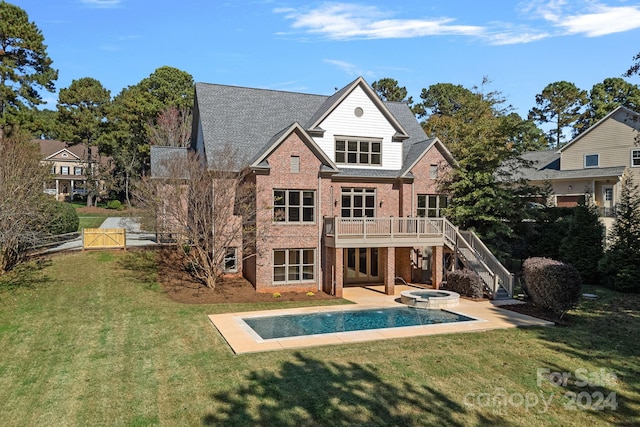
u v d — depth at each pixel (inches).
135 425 317.1
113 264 870.4
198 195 771.4
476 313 669.9
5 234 715.4
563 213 1094.4
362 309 700.0
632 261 863.1
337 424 317.4
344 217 830.5
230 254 893.2
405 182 952.3
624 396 372.8
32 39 1349.7
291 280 837.2
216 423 318.0
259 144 897.5
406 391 373.7
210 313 637.3
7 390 375.9
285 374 406.6
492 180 959.6
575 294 626.2
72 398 359.9
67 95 1868.8
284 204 826.2
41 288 716.0
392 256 838.5
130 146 2023.9
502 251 973.2
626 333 562.9
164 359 446.3
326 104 967.0
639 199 928.9
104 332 534.6
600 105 2364.7
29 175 776.3
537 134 2519.7
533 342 518.0
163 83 1993.1
